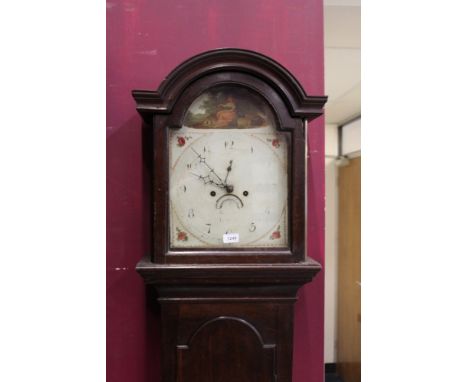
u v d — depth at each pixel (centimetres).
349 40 168
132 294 118
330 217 327
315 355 122
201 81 95
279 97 97
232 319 99
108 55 118
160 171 95
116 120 118
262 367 100
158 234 95
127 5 118
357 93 238
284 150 98
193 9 119
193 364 99
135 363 118
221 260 96
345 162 311
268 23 120
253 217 98
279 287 99
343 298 315
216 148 98
